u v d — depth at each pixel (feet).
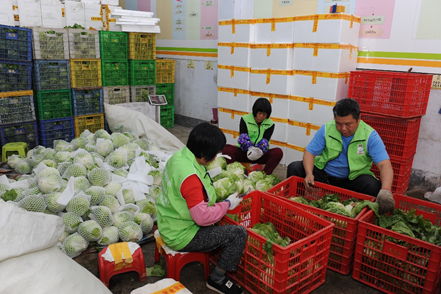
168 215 7.48
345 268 8.75
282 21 15.44
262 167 15.44
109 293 6.24
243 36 16.81
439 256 7.08
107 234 9.50
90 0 21.71
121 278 8.51
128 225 9.73
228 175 10.19
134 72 21.43
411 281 7.64
